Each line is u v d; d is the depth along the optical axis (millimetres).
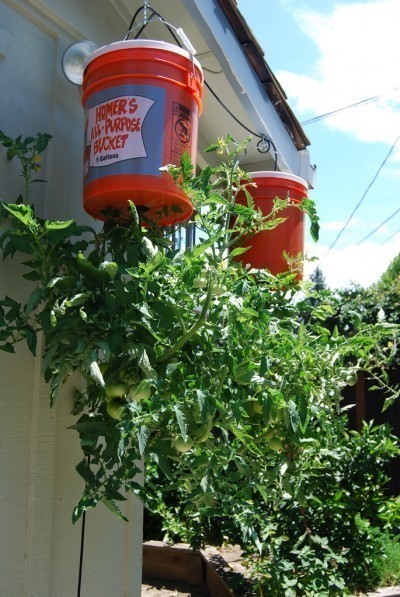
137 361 1575
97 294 1642
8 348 1658
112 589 2381
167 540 4332
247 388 1746
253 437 1960
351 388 6730
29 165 1956
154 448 1609
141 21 2924
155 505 4441
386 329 2002
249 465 1969
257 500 3215
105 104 1799
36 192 2133
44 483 2004
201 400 1453
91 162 1821
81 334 1588
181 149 1823
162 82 1795
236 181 1855
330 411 2004
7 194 1994
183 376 1646
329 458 3463
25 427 1967
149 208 1923
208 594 3928
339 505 3430
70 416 2176
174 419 1567
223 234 1677
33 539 1935
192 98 1894
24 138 2115
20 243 1643
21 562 1905
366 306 6469
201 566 4125
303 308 2248
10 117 2061
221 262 1736
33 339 1634
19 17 2145
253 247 2652
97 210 1935
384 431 3812
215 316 1708
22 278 2010
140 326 1658
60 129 2285
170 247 2105
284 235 2666
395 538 3793
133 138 1759
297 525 3328
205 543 4250
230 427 1699
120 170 1751
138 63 1781
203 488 1626
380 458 3775
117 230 1879
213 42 2945
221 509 1811
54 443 2070
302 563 2994
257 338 1683
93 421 1683
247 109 3473
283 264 2637
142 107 1767
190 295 1658
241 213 1751
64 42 2338
